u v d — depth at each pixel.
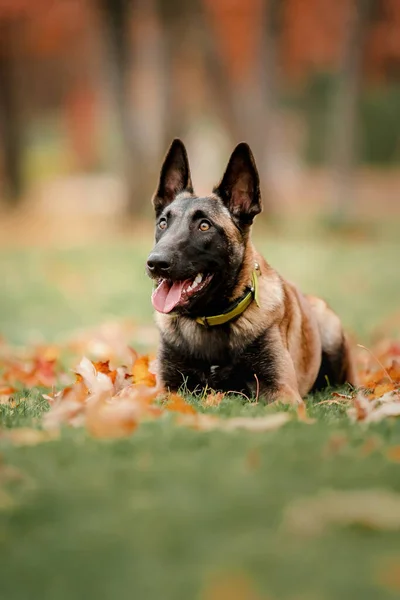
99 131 71.38
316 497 3.87
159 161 39.38
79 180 70.44
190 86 48.47
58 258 27.94
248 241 7.09
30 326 15.38
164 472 4.27
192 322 7.04
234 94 37.59
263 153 36.00
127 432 5.05
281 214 36.84
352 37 34.19
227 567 3.16
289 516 3.59
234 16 38.53
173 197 7.43
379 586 3.00
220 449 4.69
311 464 4.40
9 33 43.16
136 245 31.12
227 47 39.69
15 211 44.50
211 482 4.12
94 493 3.99
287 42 40.56
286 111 65.94
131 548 3.35
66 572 3.15
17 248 31.52
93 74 52.47
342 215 35.28
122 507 3.81
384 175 64.38
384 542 3.40
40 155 89.25
